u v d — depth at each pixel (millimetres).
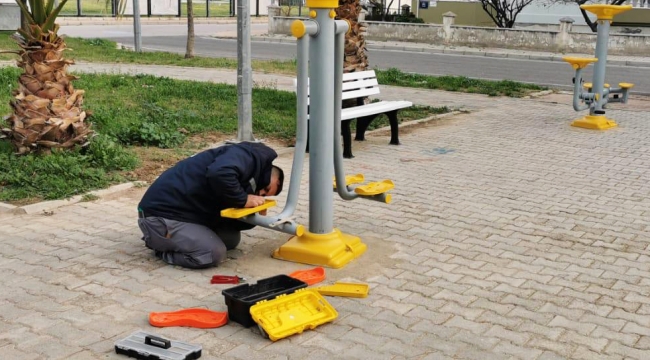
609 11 10406
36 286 4734
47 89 7578
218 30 35531
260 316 4090
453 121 11375
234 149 4965
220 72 17266
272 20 31672
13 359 3783
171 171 5102
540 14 29656
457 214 6480
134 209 6477
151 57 20062
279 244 5645
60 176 7070
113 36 29422
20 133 7555
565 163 8539
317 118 5164
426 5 34219
